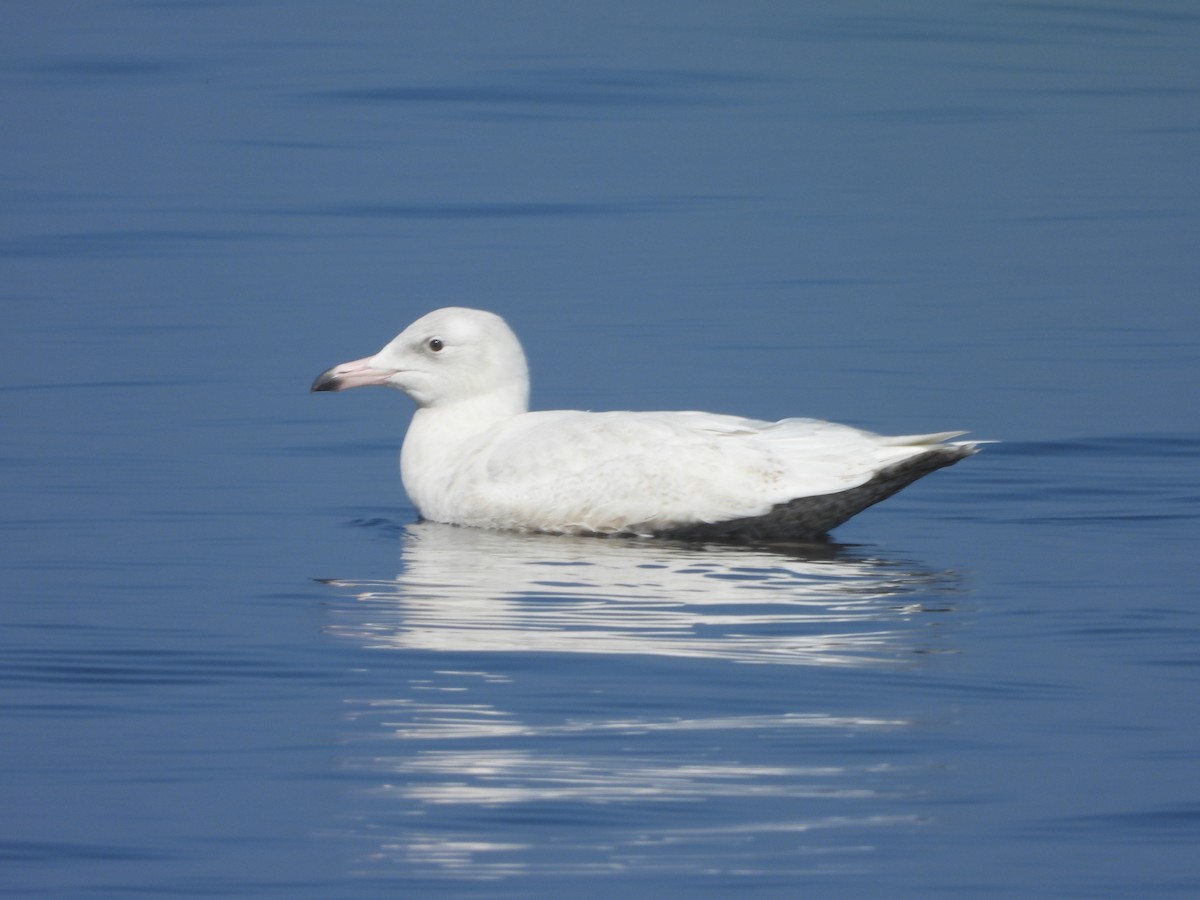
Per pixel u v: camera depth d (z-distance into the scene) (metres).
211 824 8.55
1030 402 17.94
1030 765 9.22
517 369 15.16
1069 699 10.16
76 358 19.39
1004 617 11.73
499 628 11.44
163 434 17.00
